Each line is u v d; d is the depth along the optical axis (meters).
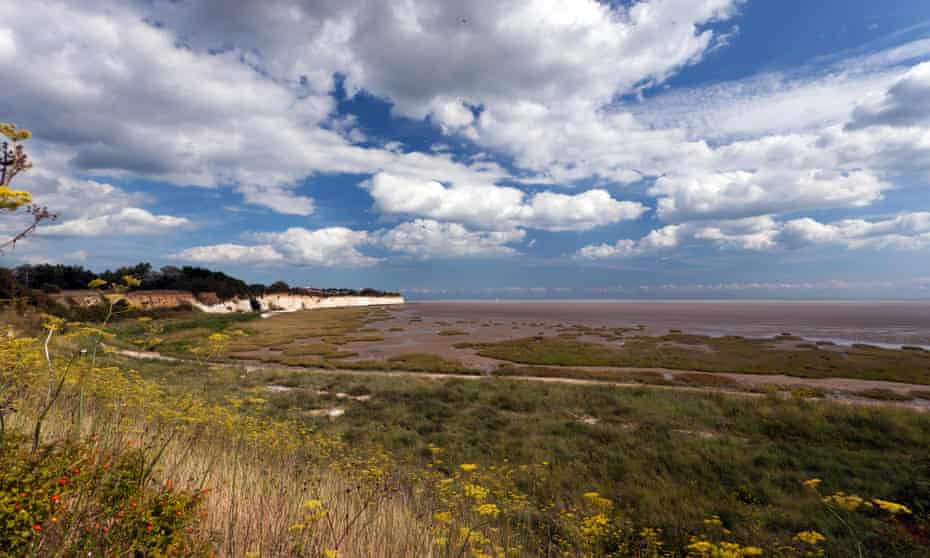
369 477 7.64
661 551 6.83
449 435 14.25
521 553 5.72
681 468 11.45
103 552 2.66
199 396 10.48
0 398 4.66
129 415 6.08
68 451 2.96
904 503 8.92
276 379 25.08
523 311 152.38
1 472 2.52
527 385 23.66
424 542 4.68
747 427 15.53
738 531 7.78
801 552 6.87
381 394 21.25
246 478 5.31
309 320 91.50
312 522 4.07
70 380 5.55
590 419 17.30
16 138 2.73
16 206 2.62
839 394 24.23
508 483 9.54
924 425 14.70
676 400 19.61
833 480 10.38
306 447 9.46
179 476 4.76
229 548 3.66
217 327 57.03
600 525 6.62
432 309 169.00
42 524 2.49
